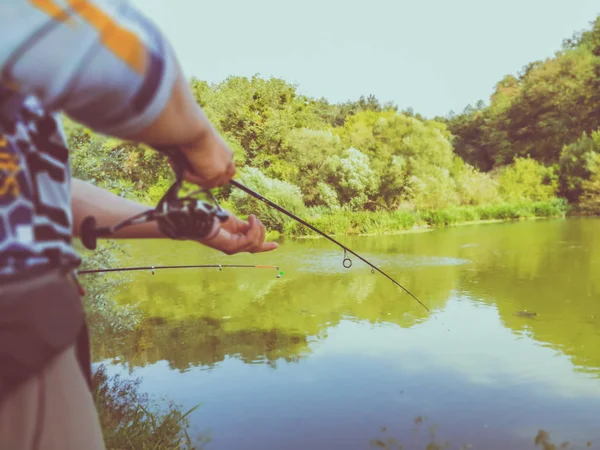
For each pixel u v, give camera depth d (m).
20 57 0.36
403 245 12.30
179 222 0.62
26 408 0.47
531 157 25.66
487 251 11.16
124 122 0.41
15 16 0.36
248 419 3.95
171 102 0.43
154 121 0.42
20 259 0.44
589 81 24.92
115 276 6.28
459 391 4.41
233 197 13.99
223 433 3.71
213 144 0.54
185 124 0.45
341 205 16.73
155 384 4.62
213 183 0.57
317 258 10.66
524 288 7.90
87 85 0.38
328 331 6.13
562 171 20.91
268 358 5.28
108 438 3.37
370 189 17.11
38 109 0.48
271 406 4.20
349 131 20.02
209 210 0.63
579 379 4.63
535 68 27.69
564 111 25.28
